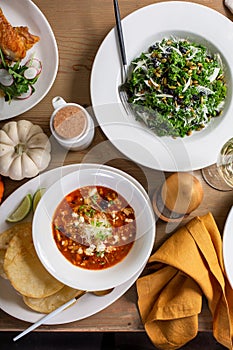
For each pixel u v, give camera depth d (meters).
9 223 0.91
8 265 0.88
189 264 0.87
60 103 0.87
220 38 0.90
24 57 0.92
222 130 0.90
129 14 0.90
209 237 0.87
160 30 0.91
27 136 0.91
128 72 0.92
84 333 1.15
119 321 0.90
